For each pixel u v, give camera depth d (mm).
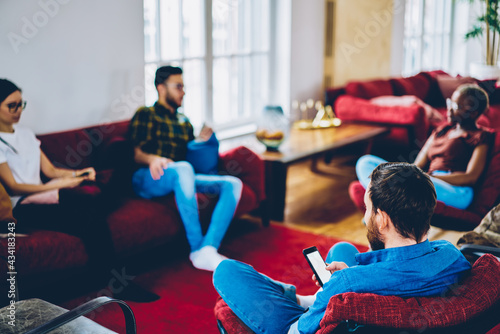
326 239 3781
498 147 3199
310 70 6121
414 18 8375
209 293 2984
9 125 3008
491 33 9391
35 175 3086
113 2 3887
